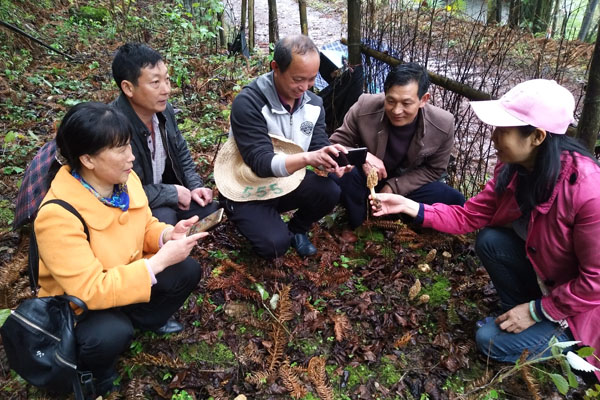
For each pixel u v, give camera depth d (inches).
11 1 287.0
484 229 99.3
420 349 96.1
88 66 247.1
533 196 79.1
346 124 126.0
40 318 67.7
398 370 91.4
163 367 89.0
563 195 76.5
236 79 244.5
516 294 98.7
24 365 69.3
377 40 160.6
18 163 152.6
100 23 338.0
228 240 123.5
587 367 67.4
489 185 99.4
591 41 182.9
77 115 63.9
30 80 212.7
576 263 82.5
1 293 97.2
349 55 163.0
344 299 107.7
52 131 176.7
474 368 92.4
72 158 67.1
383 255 121.0
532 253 87.0
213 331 98.0
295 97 100.3
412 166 122.3
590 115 90.7
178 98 215.8
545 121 72.4
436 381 89.0
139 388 82.2
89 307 69.9
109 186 73.2
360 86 164.2
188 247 75.3
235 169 111.2
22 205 79.5
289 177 109.5
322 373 87.1
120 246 76.5
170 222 101.4
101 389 82.1
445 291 110.8
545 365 91.4
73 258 67.8
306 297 106.7
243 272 109.7
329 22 472.7
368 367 92.0
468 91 129.9
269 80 102.3
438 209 104.0
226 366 90.7
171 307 88.1
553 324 84.6
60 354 67.6
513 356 90.3
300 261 116.0
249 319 99.0
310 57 91.8
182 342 94.7
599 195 73.2
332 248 122.2
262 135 103.0
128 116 95.2
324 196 113.4
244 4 308.0
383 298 107.7
